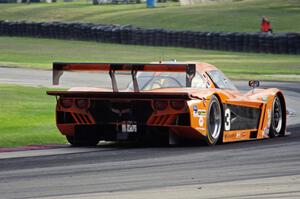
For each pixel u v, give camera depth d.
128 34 174.50
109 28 179.62
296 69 114.50
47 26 194.00
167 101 39.53
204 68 42.84
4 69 108.12
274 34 147.88
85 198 24.59
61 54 145.62
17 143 42.75
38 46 168.00
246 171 30.09
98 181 28.11
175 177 28.86
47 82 89.38
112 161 34.00
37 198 24.80
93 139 41.78
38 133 46.62
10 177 29.39
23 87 77.50
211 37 157.12
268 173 29.44
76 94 40.81
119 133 40.81
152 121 39.91
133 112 40.16
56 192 25.86
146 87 41.38
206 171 30.31
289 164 31.94
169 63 40.88
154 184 27.27
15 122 51.53
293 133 49.09
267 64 123.81
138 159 34.66
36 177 29.28
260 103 44.91
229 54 147.25
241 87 86.50
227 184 27.02
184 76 41.66
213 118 40.97
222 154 36.19
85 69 41.12
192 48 161.50
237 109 42.84
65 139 45.00
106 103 40.53
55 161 34.28
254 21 191.38
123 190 26.05
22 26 199.25
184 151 37.84
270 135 46.16
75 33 187.88
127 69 40.28
